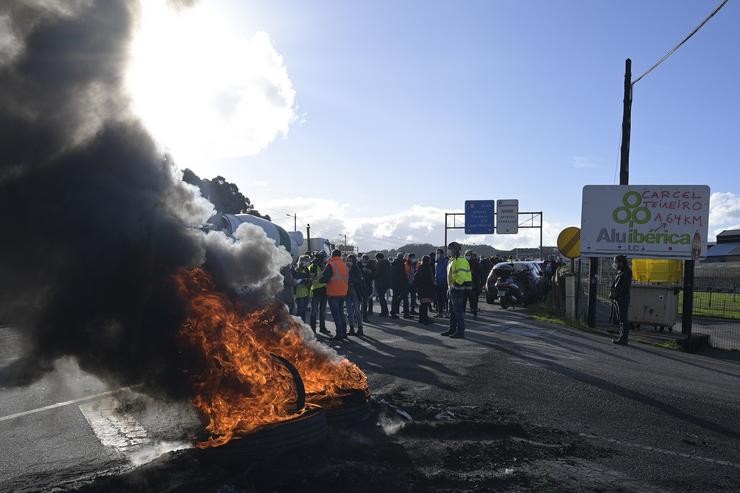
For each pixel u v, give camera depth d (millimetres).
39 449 4797
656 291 13820
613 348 11047
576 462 4391
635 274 14750
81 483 3885
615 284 11852
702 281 34188
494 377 7473
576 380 7477
